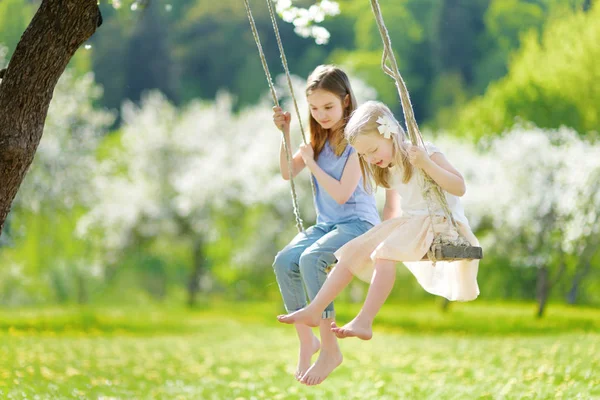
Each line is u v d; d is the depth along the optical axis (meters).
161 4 74.38
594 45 42.97
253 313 43.88
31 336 23.33
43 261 45.09
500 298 45.69
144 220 44.09
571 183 31.86
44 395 10.16
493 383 11.38
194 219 42.66
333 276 6.53
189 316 40.16
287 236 36.41
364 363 15.68
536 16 68.44
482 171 36.38
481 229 34.94
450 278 6.97
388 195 7.48
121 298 54.31
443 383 11.75
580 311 39.09
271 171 36.91
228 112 47.34
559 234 33.34
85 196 33.47
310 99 7.21
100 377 12.92
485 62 68.56
